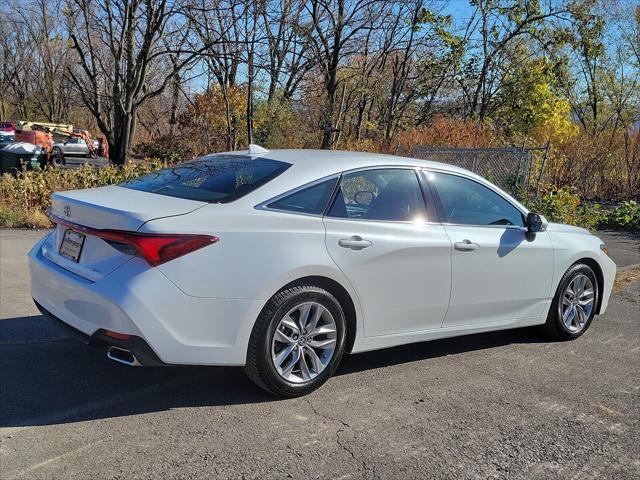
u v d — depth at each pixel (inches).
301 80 947.3
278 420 141.3
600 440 141.6
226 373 167.6
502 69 1180.5
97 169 470.6
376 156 177.5
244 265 139.2
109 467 117.7
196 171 169.3
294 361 150.6
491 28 1162.6
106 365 169.2
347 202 161.2
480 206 193.2
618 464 131.0
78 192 161.5
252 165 165.2
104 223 138.1
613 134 719.1
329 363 156.4
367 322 162.7
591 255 218.7
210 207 141.7
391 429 140.5
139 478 114.6
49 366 166.4
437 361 189.8
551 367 189.3
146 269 131.3
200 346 136.4
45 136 1203.2
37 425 133.1
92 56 649.0
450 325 183.0
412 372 178.7
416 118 1221.7
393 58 1123.3
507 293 193.6
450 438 137.9
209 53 605.6
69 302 142.2
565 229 216.5
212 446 127.9
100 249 140.0
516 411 154.8
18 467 116.0
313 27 860.6
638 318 254.4
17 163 580.1
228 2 575.5
